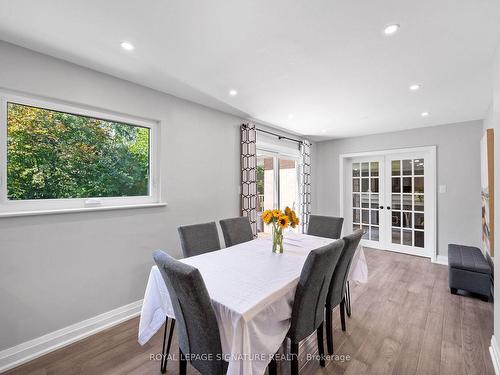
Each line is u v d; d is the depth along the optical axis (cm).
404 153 450
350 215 521
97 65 208
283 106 311
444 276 340
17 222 178
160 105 264
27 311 181
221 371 121
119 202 240
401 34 164
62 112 207
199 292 113
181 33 164
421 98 281
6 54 174
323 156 542
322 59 196
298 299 144
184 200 288
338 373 165
